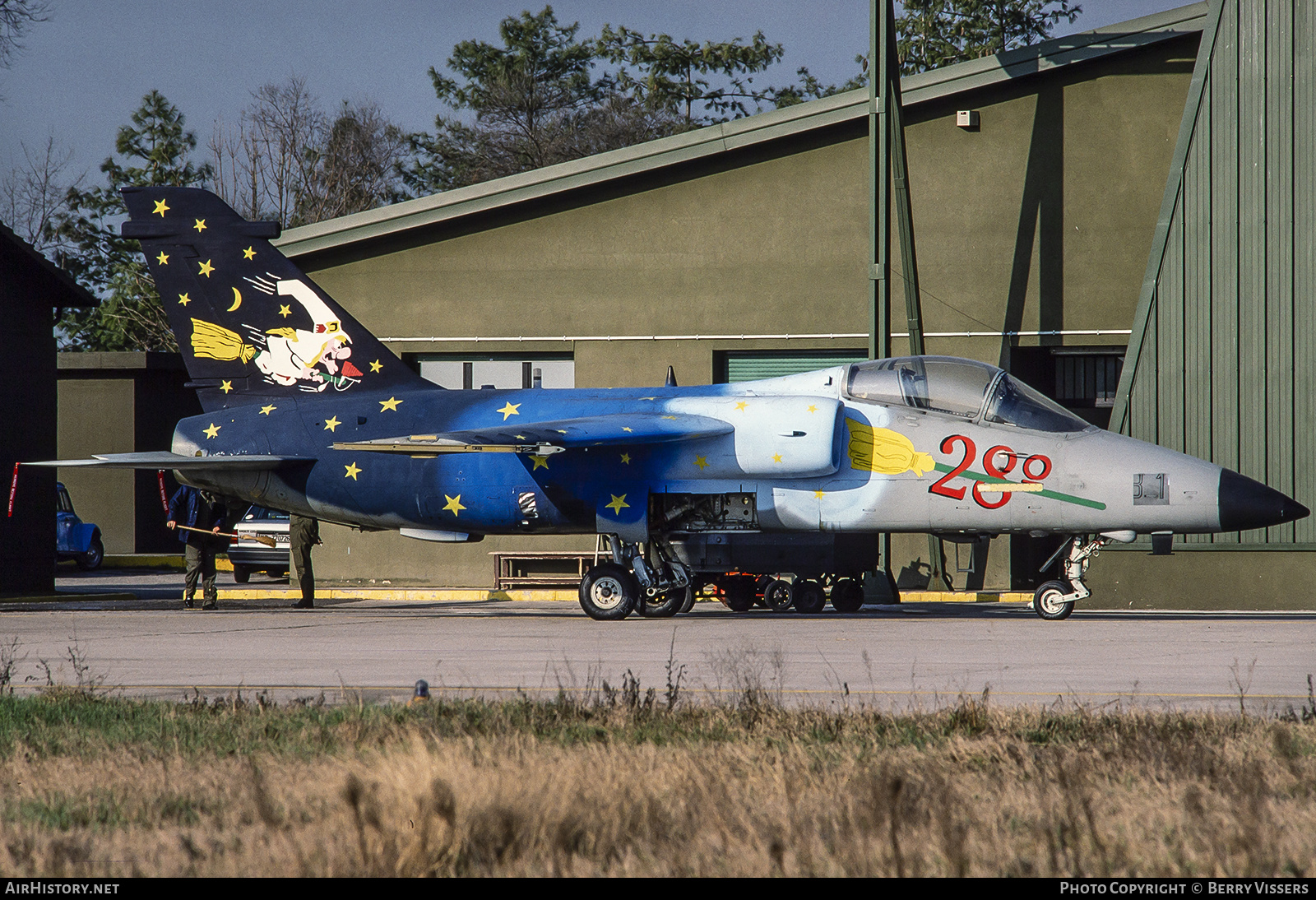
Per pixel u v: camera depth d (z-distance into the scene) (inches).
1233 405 2613.2
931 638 1844.2
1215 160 2637.8
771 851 617.0
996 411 2149.4
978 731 1003.3
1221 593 2640.3
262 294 2534.5
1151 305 2674.7
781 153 3304.6
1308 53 2576.3
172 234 2551.7
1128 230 3132.4
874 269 2805.1
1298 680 1353.3
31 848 667.4
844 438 2194.9
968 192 3223.4
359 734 977.5
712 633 1962.4
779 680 1350.9
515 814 670.5
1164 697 1232.2
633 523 2252.7
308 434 2465.6
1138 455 2094.0
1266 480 2588.6
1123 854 647.8
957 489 2143.2
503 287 3437.5
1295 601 2598.4
